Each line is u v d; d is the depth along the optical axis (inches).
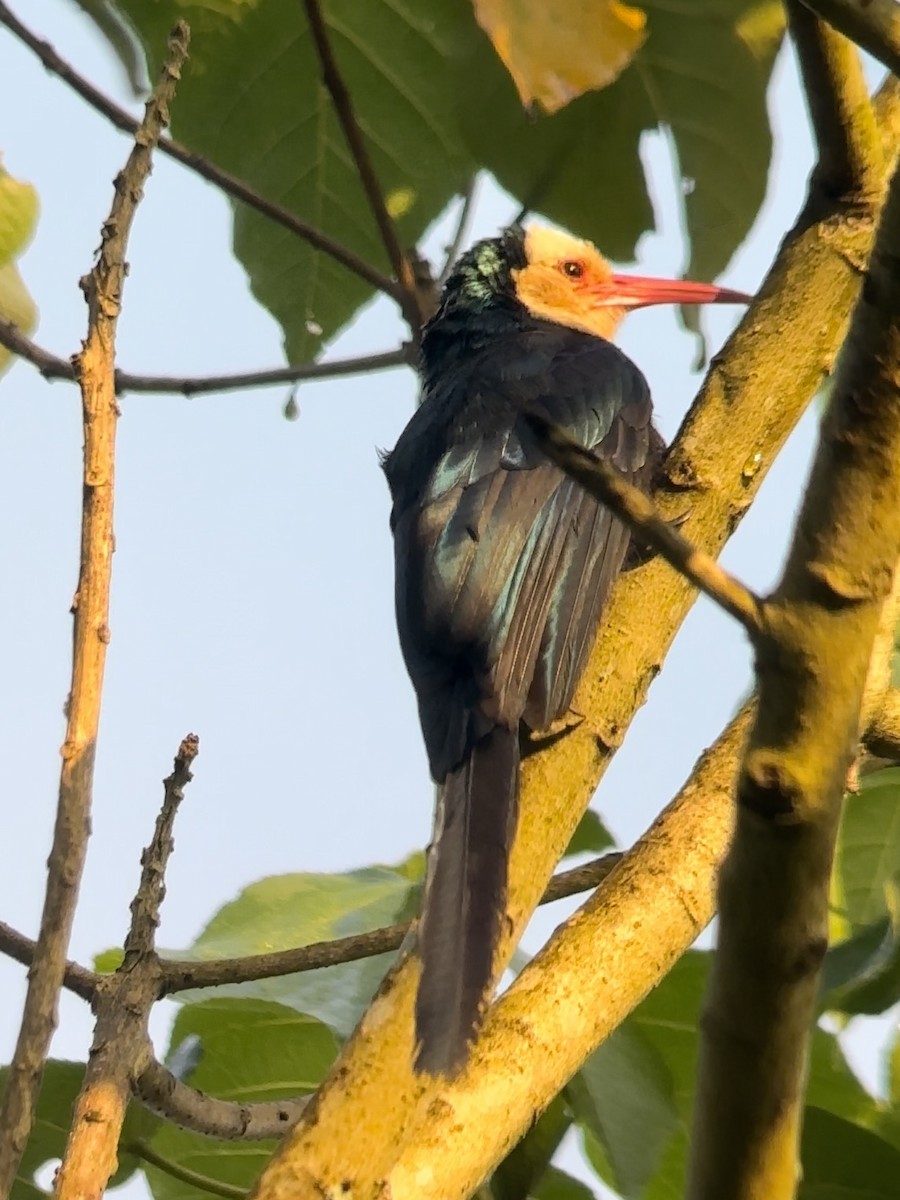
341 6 375.9
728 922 166.2
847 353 164.2
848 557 163.3
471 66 349.4
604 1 165.0
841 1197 297.6
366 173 356.2
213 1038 330.0
